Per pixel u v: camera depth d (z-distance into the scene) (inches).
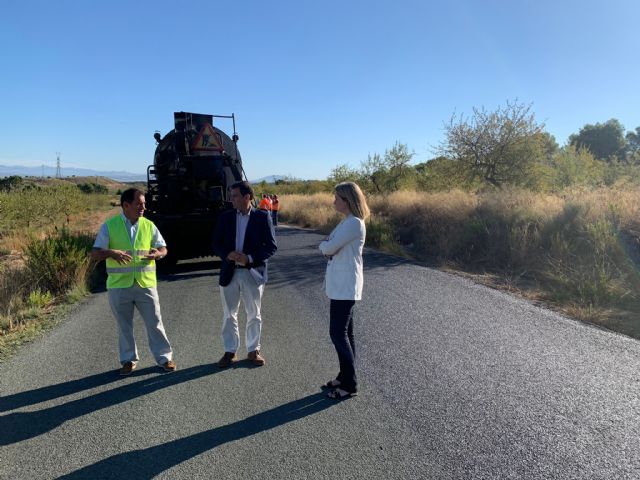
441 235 470.3
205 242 407.8
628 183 588.7
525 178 706.2
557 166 741.9
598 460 117.4
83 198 1331.2
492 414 141.5
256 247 180.1
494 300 276.5
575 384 161.9
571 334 214.8
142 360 191.3
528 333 216.5
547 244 384.8
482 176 735.7
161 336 180.7
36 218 901.8
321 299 288.5
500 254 398.6
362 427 135.3
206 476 113.4
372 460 118.8
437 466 115.9
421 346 200.5
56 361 190.5
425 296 286.0
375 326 228.2
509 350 194.9
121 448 126.3
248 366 183.2
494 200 512.4
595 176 713.6
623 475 111.3
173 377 173.5
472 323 231.6
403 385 162.9
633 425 134.3
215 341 213.6
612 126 1989.4
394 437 129.5
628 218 369.7
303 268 394.6
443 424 136.0
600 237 336.5
